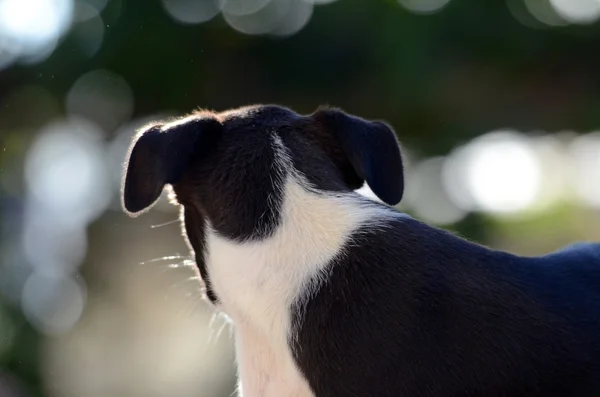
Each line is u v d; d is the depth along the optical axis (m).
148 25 13.12
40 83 13.27
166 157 4.79
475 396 4.34
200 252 4.90
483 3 13.43
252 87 13.67
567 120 14.25
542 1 13.67
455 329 4.39
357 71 13.42
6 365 13.52
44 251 14.01
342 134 5.02
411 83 13.23
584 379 4.39
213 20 13.29
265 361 4.65
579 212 18.14
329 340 4.47
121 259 13.58
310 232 4.69
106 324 13.52
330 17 13.32
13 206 14.21
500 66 13.70
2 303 13.81
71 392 13.65
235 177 4.83
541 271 4.64
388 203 5.00
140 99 13.52
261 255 4.69
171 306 12.59
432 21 13.27
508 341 4.38
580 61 13.98
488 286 4.48
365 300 4.48
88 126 13.88
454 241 4.66
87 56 13.09
